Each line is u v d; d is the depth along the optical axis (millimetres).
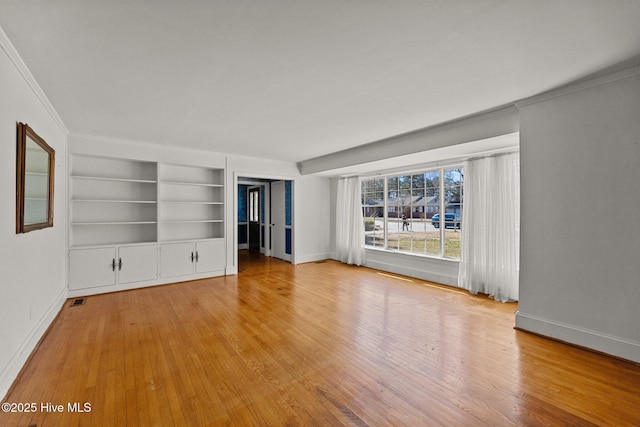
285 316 3494
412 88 2738
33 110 2611
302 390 2051
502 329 3102
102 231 4742
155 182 5000
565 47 2057
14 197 2188
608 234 2525
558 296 2809
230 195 5812
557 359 2469
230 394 2004
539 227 2924
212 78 2520
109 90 2758
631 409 1840
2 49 1935
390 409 1851
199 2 1583
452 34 1901
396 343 2779
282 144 4996
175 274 5125
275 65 2307
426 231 5383
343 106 3189
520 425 1702
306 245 7098
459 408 1858
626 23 1778
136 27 1811
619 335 2465
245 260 7414
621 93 2447
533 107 2953
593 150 2594
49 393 2008
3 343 1975
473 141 3594
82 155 4434
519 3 1604
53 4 1592
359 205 6574
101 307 3820
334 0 1573
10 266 2102
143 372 2275
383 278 5434
